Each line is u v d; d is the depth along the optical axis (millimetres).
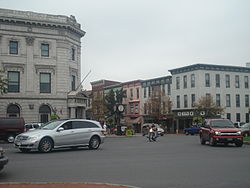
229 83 56906
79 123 19109
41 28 40031
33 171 10734
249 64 62250
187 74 56531
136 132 67625
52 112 40281
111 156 15461
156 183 8781
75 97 41062
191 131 50062
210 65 54938
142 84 66875
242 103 57938
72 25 41906
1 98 37875
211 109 51250
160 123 61250
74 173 10359
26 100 39062
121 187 7918
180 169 11242
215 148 20422
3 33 38250
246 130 38594
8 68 38438
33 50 39656
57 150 18953
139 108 67000
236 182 8914
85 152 17594
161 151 18234
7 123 28203
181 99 57688
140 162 13133
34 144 16828
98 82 81500
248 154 16328
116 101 68875
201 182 8922
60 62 40844
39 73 39906
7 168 11398
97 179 9336
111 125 63594
